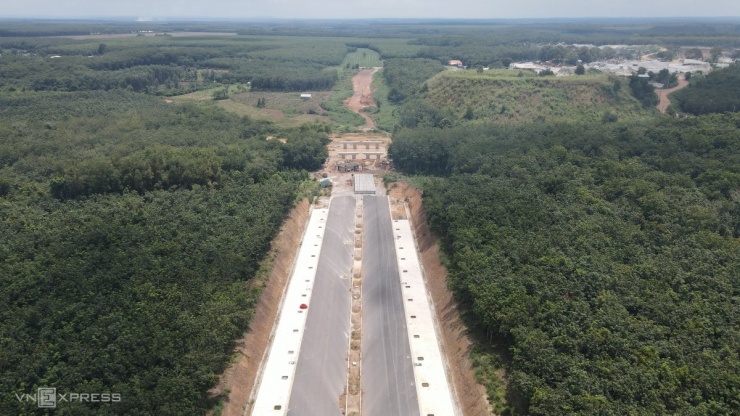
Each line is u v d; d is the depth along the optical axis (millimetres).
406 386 89000
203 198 134750
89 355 76062
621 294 88312
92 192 136875
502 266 99188
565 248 102312
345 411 85500
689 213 111250
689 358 73188
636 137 165500
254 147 184375
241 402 83438
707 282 89312
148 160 143625
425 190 149875
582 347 77438
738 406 65000
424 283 120562
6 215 119375
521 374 74250
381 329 103875
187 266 101312
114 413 68250
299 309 109125
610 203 121625
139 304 87250
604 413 65375
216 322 87375
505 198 128000
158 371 76500
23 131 185250
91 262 98062
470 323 97375
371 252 135625
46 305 85188
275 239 129125
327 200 167750
